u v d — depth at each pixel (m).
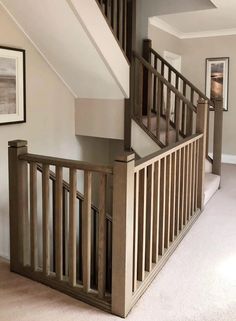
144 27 5.00
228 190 4.91
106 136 4.47
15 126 3.70
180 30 6.25
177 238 3.15
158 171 2.55
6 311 2.13
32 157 2.36
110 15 3.81
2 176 3.60
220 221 3.74
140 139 4.35
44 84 4.01
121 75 3.97
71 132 4.57
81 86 4.29
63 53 3.75
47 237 2.43
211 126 6.45
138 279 2.40
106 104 4.38
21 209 2.49
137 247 2.33
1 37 3.40
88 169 2.11
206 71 6.51
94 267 3.74
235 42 6.19
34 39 3.69
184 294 2.37
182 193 3.29
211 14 5.04
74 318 2.08
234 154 6.55
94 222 3.70
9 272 2.60
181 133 4.71
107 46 3.63
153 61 5.27
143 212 2.34
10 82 3.53
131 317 2.11
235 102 6.38
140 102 4.41
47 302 2.23
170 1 4.81
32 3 3.18
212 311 2.19
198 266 2.76
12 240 2.55
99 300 2.19
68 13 3.15
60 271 2.40
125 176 1.97
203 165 3.95
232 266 2.76
